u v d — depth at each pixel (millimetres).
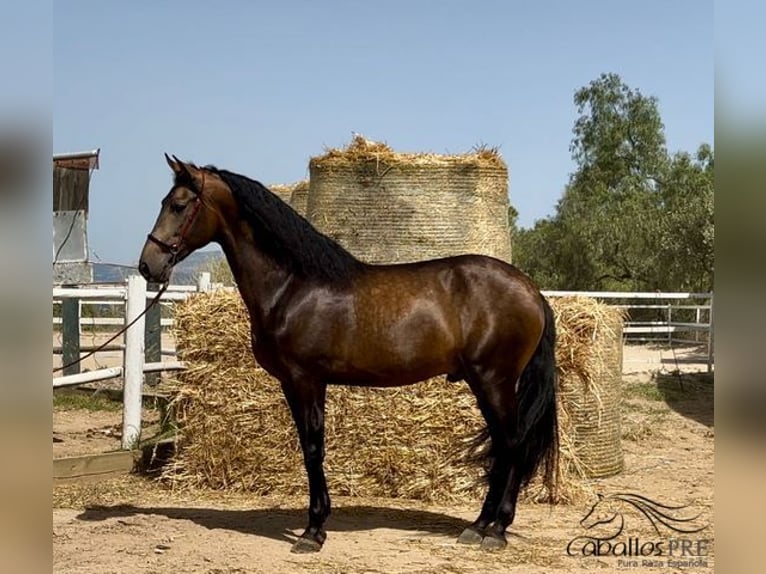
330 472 6145
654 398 11297
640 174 38656
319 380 4773
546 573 4328
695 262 22109
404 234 7055
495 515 4859
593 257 27125
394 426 6047
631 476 6836
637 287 26422
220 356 6309
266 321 4758
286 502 5992
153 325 10172
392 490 6098
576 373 6293
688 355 16562
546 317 4855
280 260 4750
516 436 4766
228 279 14664
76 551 4605
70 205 12312
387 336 4676
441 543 4879
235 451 6297
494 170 7297
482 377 4738
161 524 5250
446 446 6020
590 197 35625
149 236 4715
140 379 7148
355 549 4730
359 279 4785
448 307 4734
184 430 6414
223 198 4770
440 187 7078
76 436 8172
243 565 4406
